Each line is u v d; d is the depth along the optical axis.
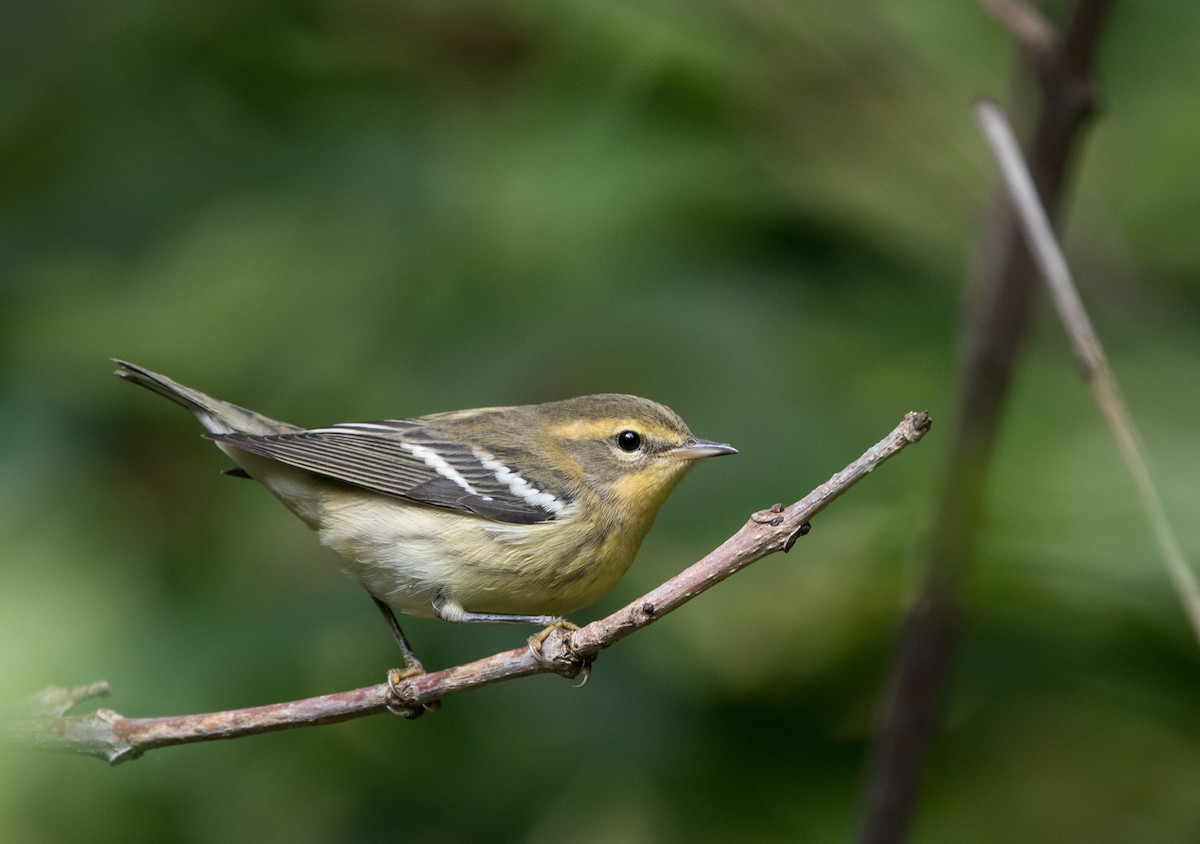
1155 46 12.23
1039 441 9.98
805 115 11.77
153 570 10.02
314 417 11.52
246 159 11.82
